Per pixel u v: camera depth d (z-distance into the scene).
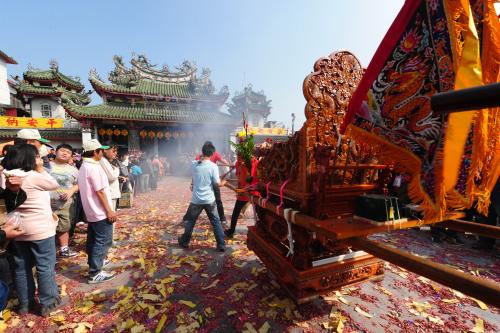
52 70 27.75
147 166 13.71
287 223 2.94
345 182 2.82
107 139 24.30
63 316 2.87
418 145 1.77
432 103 0.98
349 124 2.07
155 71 26.89
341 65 2.69
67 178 4.66
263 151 3.71
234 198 11.14
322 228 2.00
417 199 1.80
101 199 3.59
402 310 2.89
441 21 1.56
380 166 2.71
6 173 2.51
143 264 4.11
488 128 1.73
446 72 1.57
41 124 22.23
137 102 24.61
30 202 2.87
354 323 2.65
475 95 0.84
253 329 2.58
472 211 4.48
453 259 4.29
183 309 2.96
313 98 2.49
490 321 2.73
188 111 26.08
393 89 1.85
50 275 2.99
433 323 2.69
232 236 5.49
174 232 6.00
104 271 3.78
